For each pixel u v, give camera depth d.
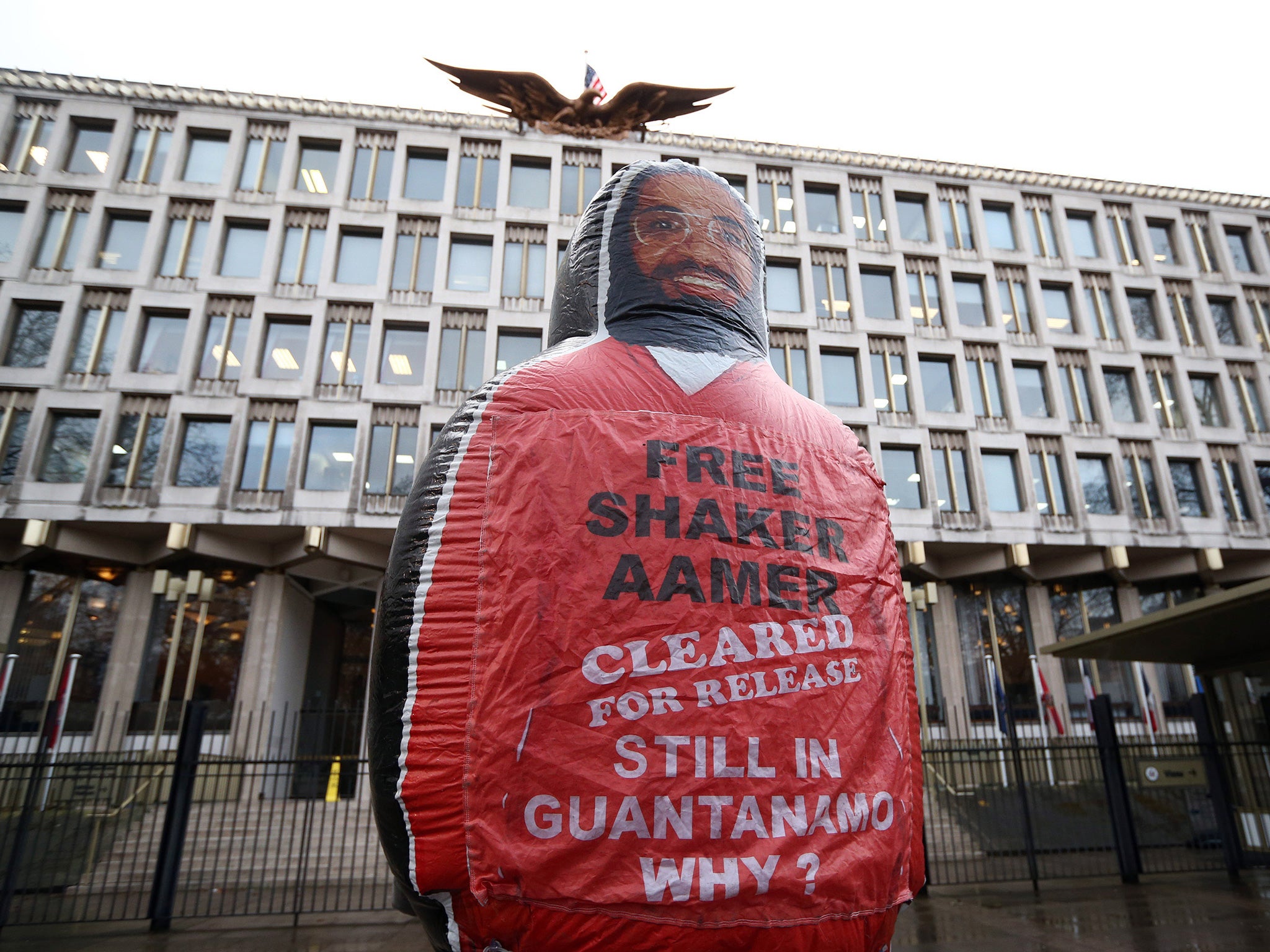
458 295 24.95
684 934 2.67
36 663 21.17
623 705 2.90
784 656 3.16
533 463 3.33
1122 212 29.78
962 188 29.17
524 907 2.71
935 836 14.66
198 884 10.10
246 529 22.16
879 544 3.84
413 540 3.32
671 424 3.52
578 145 27.11
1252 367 28.47
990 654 25.27
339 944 8.16
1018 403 26.52
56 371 22.41
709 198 4.47
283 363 23.69
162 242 24.16
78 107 24.94
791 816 2.92
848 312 27.27
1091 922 8.38
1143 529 25.77
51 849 12.19
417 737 2.96
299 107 25.94
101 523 21.45
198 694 21.77
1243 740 12.13
